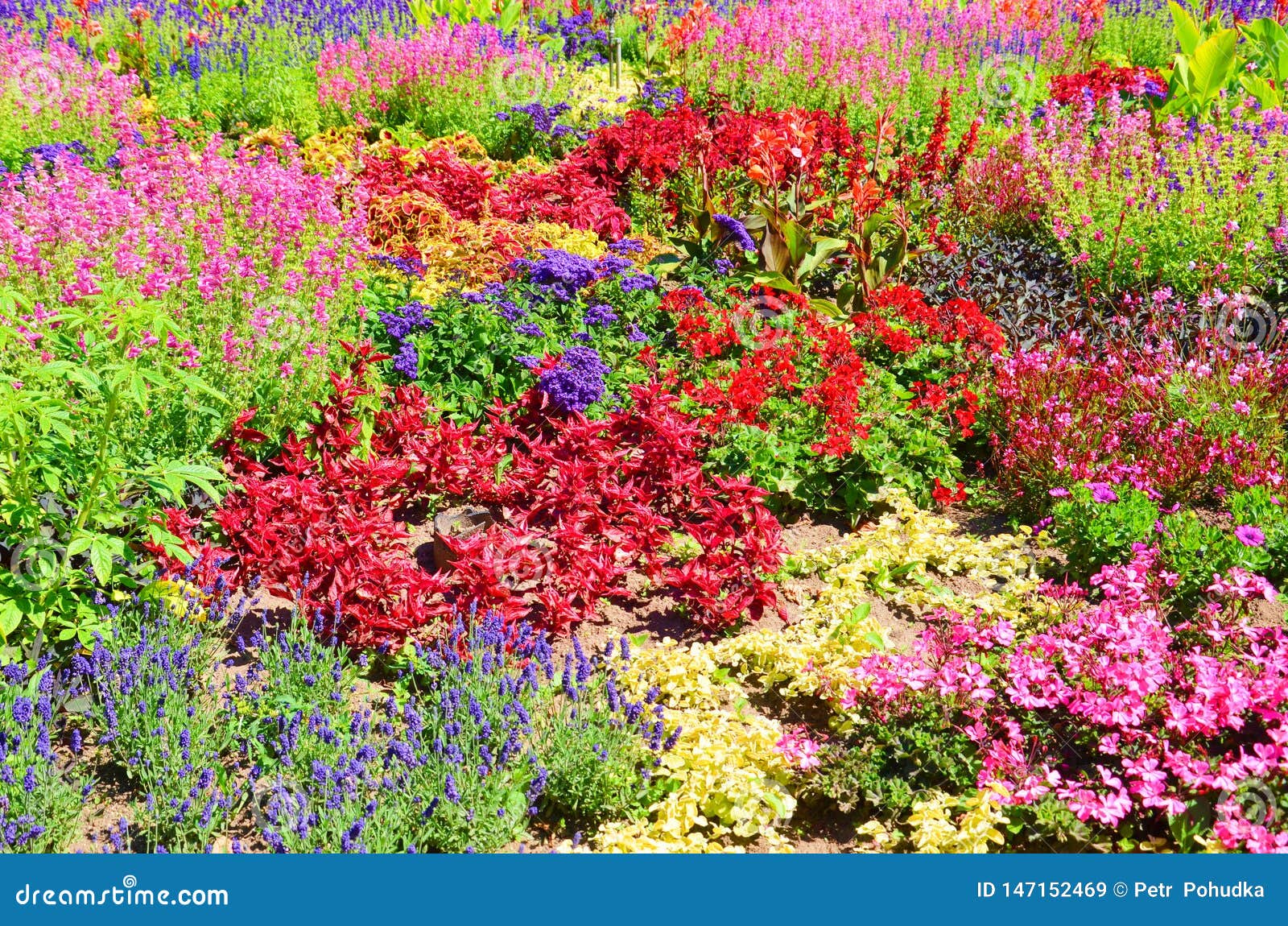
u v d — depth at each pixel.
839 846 3.96
